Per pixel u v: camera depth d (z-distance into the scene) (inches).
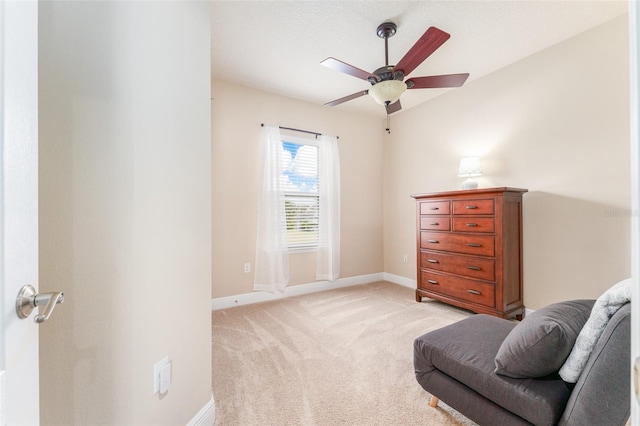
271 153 130.6
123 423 38.1
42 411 32.8
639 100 14.2
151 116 42.4
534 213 105.0
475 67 113.2
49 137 33.3
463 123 130.0
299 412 57.8
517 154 110.2
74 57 34.8
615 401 34.0
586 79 91.9
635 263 14.5
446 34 66.2
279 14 82.2
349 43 96.5
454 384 52.5
